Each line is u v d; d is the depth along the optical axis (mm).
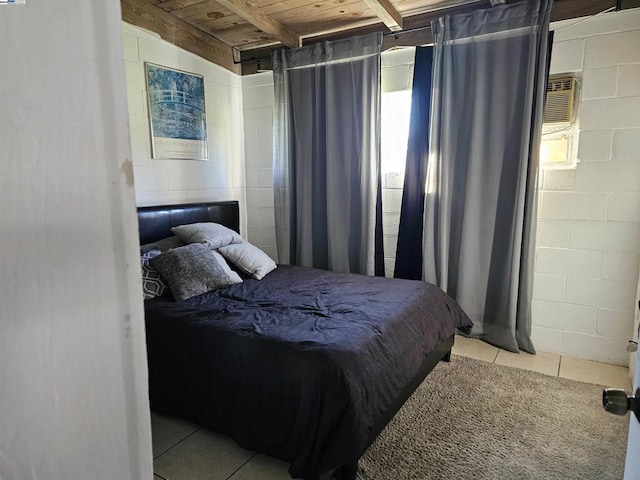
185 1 3078
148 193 3225
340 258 3600
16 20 344
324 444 1590
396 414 2143
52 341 386
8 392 358
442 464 1783
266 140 4023
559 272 2877
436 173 3090
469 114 2939
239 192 4145
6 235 347
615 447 1885
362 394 1610
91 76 405
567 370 2666
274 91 3768
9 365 357
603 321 2779
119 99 436
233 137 4023
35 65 358
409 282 2762
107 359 439
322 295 2488
